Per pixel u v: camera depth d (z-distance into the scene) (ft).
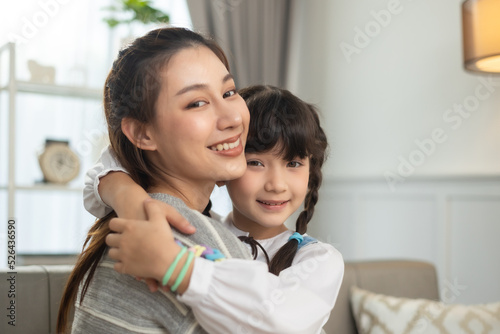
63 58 9.59
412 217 8.67
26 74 9.21
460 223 7.89
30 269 3.73
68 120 9.59
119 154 2.61
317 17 10.92
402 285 4.99
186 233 2.21
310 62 11.10
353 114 9.96
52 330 3.64
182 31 2.50
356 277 4.87
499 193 7.27
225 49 10.43
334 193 10.34
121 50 2.62
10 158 8.03
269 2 11.09
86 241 2.61
